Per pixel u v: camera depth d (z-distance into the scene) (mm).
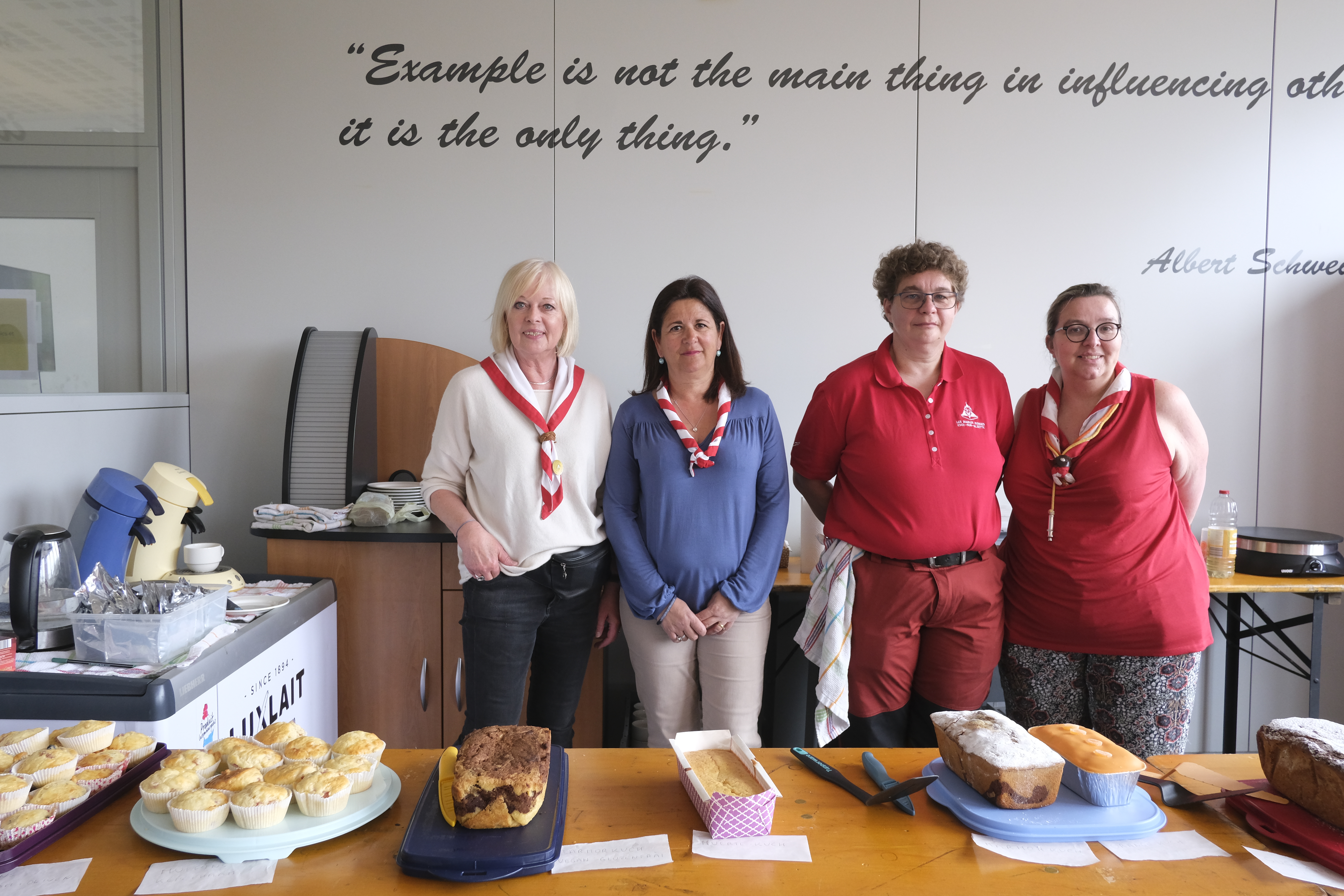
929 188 2828
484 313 2836
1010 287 2854
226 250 2807
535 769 974
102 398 2271
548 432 1892
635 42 2791
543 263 1938
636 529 1910
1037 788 1021
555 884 887
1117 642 1790
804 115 2812
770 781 1052
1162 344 2873
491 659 1893
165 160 2781
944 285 1784
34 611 1583
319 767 1053
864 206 2828
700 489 1847
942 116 2818
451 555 2340
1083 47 2812
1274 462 2879
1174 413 1814
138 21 2758
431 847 900
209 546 2189
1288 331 2863
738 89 2803
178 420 2744
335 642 2318
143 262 2803
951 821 1035
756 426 1908
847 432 1895
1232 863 939
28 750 1116
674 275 2838
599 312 2842
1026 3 2801
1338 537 2584
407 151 2799
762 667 1932
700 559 1844
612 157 2811
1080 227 2848
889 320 1892
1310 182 2850
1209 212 2846
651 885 885
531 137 2803
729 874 909
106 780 1053
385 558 2354
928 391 1888
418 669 2365
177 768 1028
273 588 2189
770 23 2793
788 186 2822
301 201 2801
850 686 1899
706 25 2791
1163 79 2822
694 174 2818
